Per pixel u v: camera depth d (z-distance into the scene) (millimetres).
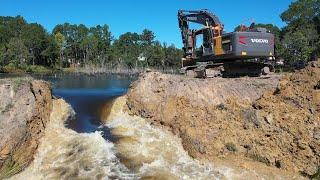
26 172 17906
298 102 19219
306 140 17562
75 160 18797
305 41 49594
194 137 19922
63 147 19953
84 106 24734
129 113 24297
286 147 17938
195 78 24453
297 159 17391
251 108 20281
